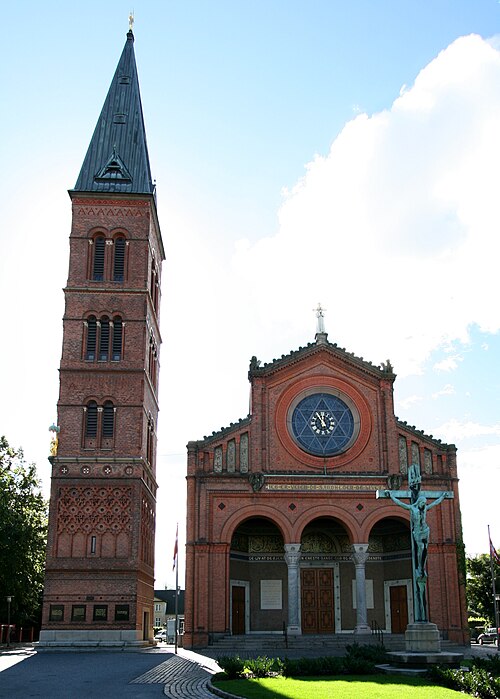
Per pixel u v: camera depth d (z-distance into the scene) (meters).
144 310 60.78
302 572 59.25
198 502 54.91
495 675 27.14
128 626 52.94
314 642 51.22
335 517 55.72
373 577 59.88
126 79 71.31
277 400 58.50
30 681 29.70
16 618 86.56
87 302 60.56
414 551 34.56
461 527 56.66
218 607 52.97
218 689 25.33
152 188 65.38
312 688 24.94
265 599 58.78
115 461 56.28
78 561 53.88
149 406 62.81
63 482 55.56
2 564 64.50
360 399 59.25
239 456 56.81
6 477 69.19
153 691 26.23
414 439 58.56
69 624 52.66
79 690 26.50
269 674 29.72
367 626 53.84
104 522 54.91
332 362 59.97
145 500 59.44
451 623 54.47
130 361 59.09
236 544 58.72
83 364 58.75
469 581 104.81
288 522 55.12
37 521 69.81
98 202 63.25
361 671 30.23
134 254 62.25
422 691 23.95
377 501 56.25
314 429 58.44
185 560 53.69
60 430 56.88
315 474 56.34
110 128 68.06
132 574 53.88
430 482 57.47
